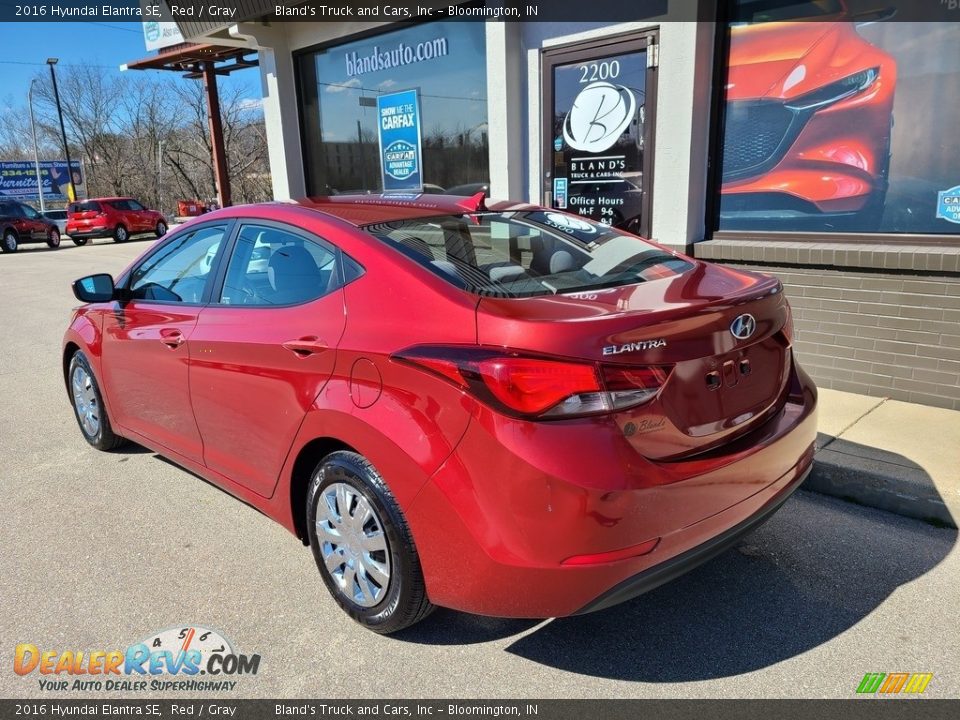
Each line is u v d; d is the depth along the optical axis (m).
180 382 3.54
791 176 5.25
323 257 2.93
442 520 2.33
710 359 2.37
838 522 3.49
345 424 2.58
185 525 3.69
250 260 3.29
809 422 2.78
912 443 3.98
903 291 4.62
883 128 4.79
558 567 2.17
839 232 5.09
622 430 2.16
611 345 2.14
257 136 50.38
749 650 2.61
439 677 2.54
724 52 5.38
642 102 5.91
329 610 2.94
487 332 2.27
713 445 2.41
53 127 51.41
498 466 2.18
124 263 17.50
